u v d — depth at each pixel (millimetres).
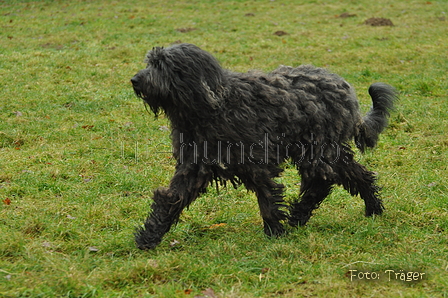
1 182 6496
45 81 10961
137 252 4801
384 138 8406
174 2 19766
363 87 11188
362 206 6164
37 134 8211
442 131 8539
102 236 5176
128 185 6559
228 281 4270
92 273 4242
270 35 15453
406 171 7059
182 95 4488
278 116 4867
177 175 4855
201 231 5445
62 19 16938
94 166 7066
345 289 4102
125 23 16562
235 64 12805
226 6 19188
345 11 18516
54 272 4211
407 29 16125
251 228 5523
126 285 4113
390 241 5062
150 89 4477
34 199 6039
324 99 5168
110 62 12633
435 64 12758
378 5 19344
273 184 5012
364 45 14492
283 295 4066
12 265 4324
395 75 11961
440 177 6703
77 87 10688
